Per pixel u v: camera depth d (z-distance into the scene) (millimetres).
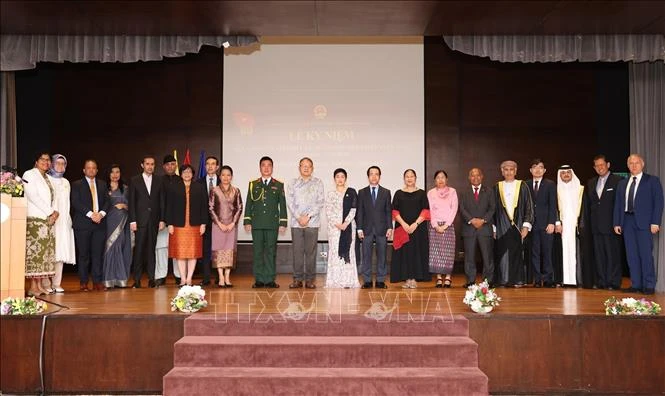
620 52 6797
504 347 4801
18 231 5461
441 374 4316
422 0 5801
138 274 7074
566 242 7211
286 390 4246
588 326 4781
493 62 9461
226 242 7020
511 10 6062
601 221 6941
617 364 4758
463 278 8594
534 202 7316
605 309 5094
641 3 5863
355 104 9461
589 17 6230
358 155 9430
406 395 4238
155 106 9445
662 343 4758
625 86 9328
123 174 9398
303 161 6973
